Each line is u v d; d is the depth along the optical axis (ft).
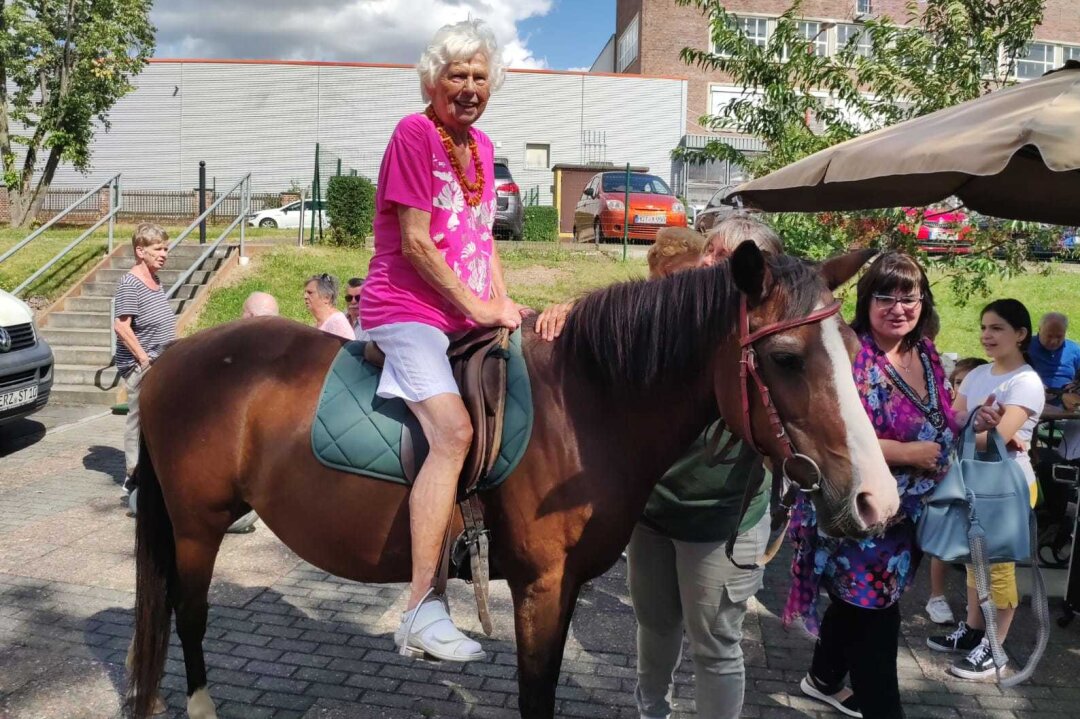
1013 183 11.66
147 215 80.84
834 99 19.85
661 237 9.26
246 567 15.05
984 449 10.15
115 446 23.52
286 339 8.86
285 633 12.43
